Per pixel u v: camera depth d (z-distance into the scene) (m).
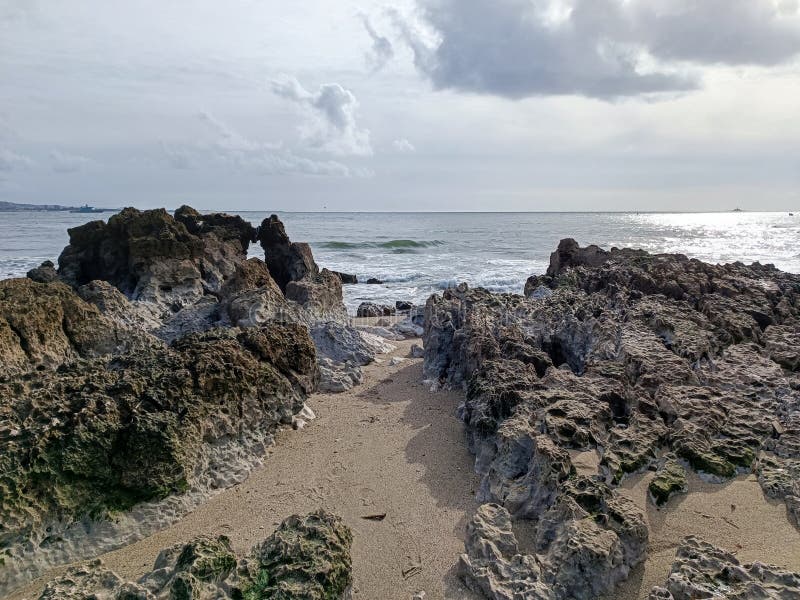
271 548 5.91
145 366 9.24
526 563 6.23
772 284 18.47
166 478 7.94
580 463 7.96
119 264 21.28
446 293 17.05
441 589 6.43
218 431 9.12
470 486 8.75
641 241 60.41
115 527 7.45
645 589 6.02
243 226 27.58
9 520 6.78
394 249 49.78
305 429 11.01
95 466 7.59
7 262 35.16
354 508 8.19
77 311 12.84
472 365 12.62
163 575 5.39
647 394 9.89
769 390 9.98
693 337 12.00
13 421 7.69
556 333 13.72
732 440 8.41
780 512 7.10
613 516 6.61
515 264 38.44
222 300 17.34
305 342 12.02
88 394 8.23
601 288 19.55
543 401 9.45
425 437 10.57
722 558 6.01
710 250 49.62
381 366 15.43
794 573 5.55
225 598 5.21
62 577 5.49
